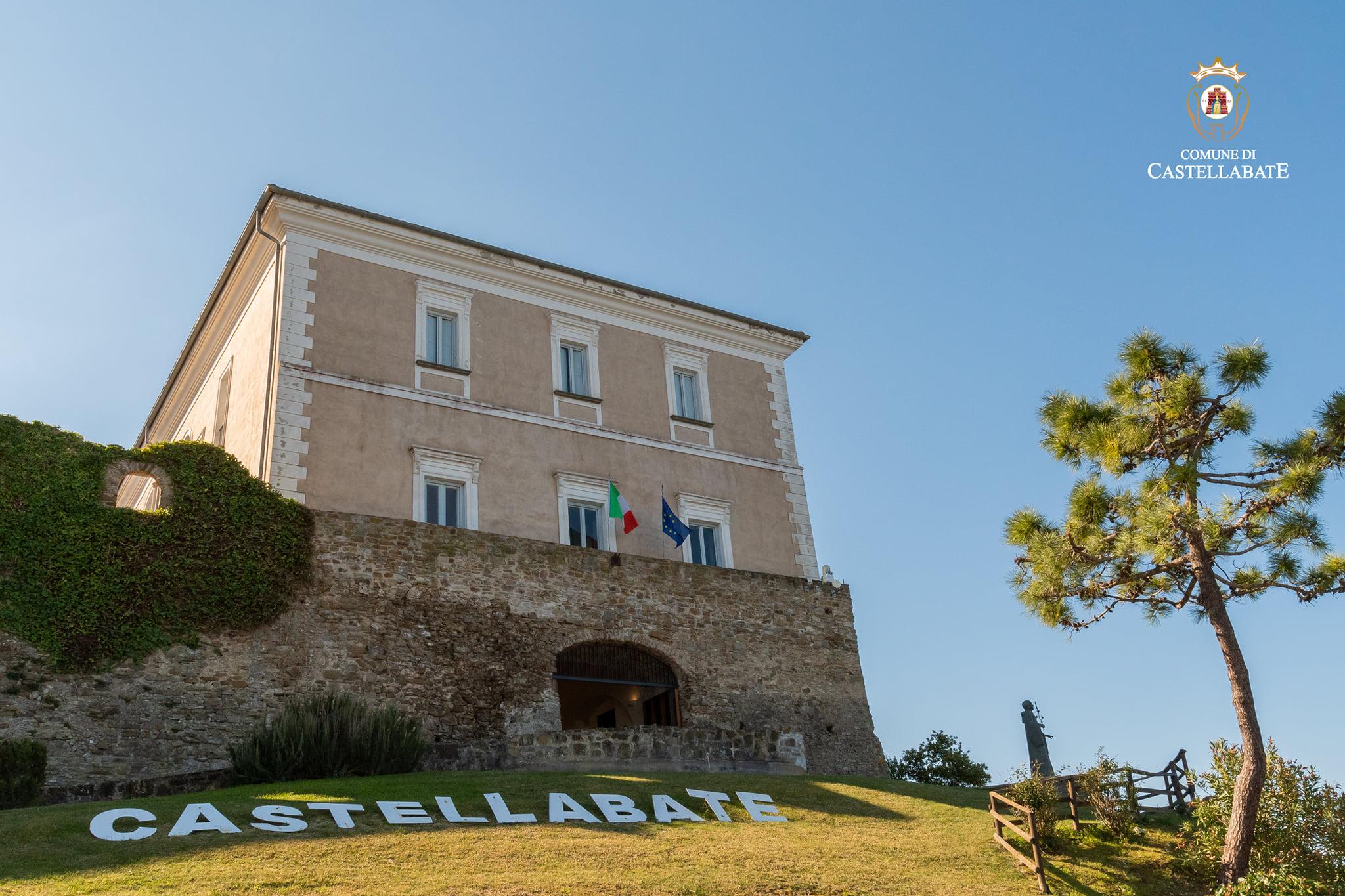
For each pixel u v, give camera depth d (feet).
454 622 71.46
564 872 46.11
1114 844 60.13
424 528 73.10
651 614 79.36
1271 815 58.39
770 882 48.11
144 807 50.03
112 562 62.23
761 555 94.48
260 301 85.30
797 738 78.59
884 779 71.92
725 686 80.07
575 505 87.66
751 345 103.65
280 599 66.54
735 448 97.81
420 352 85.05
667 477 92.48
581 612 76.59
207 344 95.55
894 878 51.16
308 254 83.05
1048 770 83.05
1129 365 62.85
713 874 48.11
